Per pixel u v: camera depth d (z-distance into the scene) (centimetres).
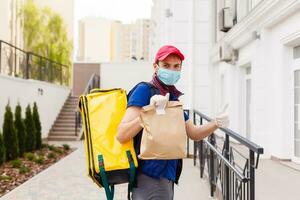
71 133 1816
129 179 233
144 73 2619
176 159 244
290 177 657
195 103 1362
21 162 1000
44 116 1716
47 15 3241
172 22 1309
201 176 713
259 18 878
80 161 1042
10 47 1359
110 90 251
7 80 1259
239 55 1188
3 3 2820
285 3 729
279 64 849
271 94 889
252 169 319
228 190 452
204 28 1375
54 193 643
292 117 827
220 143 741
